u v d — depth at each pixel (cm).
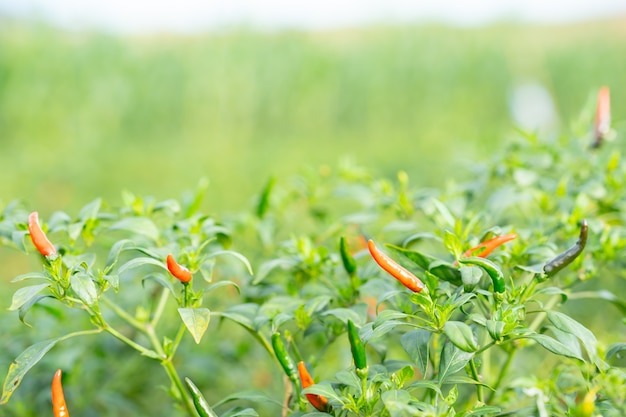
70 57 615
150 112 634
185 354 168
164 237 136
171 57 645
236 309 132
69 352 156
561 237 149
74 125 562
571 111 682
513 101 455
